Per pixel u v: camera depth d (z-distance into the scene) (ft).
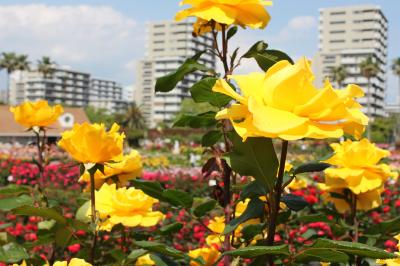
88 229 6.87
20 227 19.94
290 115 4.04
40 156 10.48
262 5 6.69
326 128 4.15
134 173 8.76
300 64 4.11
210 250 8.37
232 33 7.39
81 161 6.73
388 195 32.17
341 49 423.64
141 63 491.31
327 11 428.97
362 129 4.35
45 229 7.21
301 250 4.74
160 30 488.85
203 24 7.56
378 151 8.32
